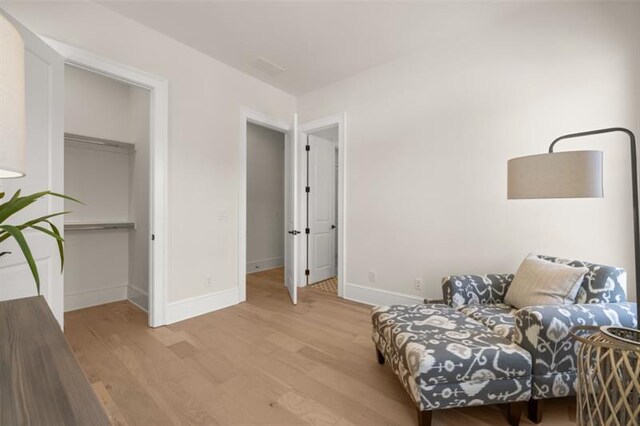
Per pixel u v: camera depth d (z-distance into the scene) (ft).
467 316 6.11
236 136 10.68
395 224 10.06
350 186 11.27
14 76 2.34
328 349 7.16
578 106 6.88
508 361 4.46
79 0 6.97
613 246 6.45
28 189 5.64
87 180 10.52
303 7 7.45
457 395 4.38
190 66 9.25
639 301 3.87
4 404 1.65
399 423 4.73
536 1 7.23
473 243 8.44
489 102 8.16
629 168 6.30
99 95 10.68
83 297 10.22
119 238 11.12
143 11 7.56
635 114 6.25
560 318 4.54
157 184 8.48
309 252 13.65
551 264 6.05
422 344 4.68
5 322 2.89
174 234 8.91
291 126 12.38
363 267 10.91
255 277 15.06
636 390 3.05
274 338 7.76
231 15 7.75
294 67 10.53
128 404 5.10
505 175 7.91
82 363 6.43
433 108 9.18
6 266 5.21
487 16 7.78
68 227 9.46
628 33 6.32
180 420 4.74
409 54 9.66
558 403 5.28
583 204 6.81
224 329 8.34
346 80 11.37
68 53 6.76
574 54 6.93
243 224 10.93
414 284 9.63
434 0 7.19
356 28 8.32
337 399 5.30
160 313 8.54
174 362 6.50
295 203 11.07
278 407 5.07
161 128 8.54
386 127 10.26
